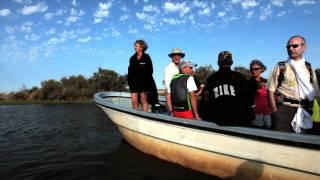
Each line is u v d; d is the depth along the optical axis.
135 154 6.42
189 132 4.92
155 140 5.70
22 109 25.66
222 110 4.30
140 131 5.98
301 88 4.03
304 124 4.01
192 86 5.11
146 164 5.67
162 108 6.90
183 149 5.17
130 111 5.89
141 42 6.41
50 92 43.00
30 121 14.74
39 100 41.62
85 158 6.55
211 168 4.86
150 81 6.59
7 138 9.48
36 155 7.02
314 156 3.63
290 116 4.14
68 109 24.69
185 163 5.27
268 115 5.57
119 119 6.54
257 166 4.21
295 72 4.04
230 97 4.26
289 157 3.85
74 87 42.72
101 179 5.10
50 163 6.24
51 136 9.73
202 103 5.70
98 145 7.96
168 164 5.57
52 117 16.84
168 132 5.30
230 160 4.53
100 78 42.19
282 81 4.18
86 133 10.23
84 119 15.36
